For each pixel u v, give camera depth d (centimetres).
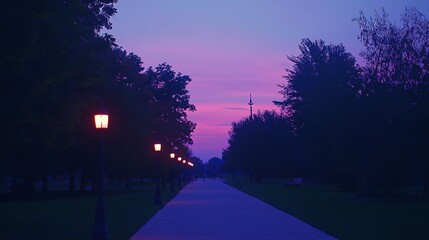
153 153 6462
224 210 3120
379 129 3741
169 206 3512
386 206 3316
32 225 2361
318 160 5562
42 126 2383
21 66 1546
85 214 2961
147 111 5981
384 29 3809
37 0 1483
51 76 1947
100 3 2856
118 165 5578
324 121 4169
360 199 4031
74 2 1930
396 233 1967
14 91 1845
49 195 5462
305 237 1828
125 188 7969
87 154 5094
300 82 5769
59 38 1806
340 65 4653
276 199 4244
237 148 11050
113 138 5069
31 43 1523
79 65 2245
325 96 4103
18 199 4731
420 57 3684
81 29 2092
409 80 3662
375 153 3812
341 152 4088
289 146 8688
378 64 3788
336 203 3647
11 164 4453
